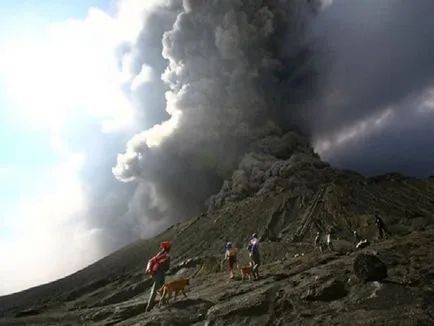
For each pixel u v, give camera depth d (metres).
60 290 54.34
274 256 34.47
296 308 10.86
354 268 11.30
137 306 15.60
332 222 49.97
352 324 9.12
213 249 52.69
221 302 13.27
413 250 13.91
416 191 61.72
